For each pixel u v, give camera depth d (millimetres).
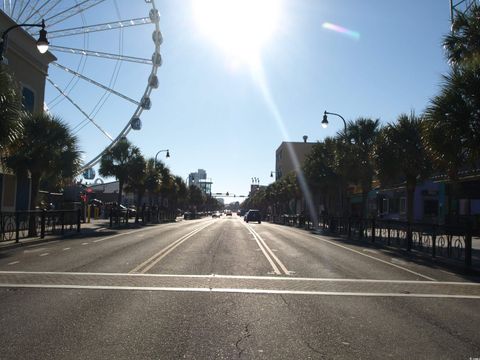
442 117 15406
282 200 88125
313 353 6223
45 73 37406
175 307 8727
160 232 32625
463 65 15789
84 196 48281
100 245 21203
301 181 56875
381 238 26125
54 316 7895
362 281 12383
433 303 9727
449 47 18328
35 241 21859
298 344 6602
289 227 49969
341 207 38531
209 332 7102
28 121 24641
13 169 24750
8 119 16766
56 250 18766
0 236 20547
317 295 10227
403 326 7707
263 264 15297
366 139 34625
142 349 6250
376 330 7410
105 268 13656
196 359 5895
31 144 24484
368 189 35312
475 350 6469
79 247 20156
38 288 10383
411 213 26469
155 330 7152
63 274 12414
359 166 34344
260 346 6473
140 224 47594
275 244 23703
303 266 15102
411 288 11539
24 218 24031
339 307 9070
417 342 6809
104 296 9617
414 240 21859
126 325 7402
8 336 6738
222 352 6184
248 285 11227
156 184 57094
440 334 7254
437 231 19406
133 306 8742
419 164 25766
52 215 26078
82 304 8844
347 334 7152
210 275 12609
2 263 14633
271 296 9969
